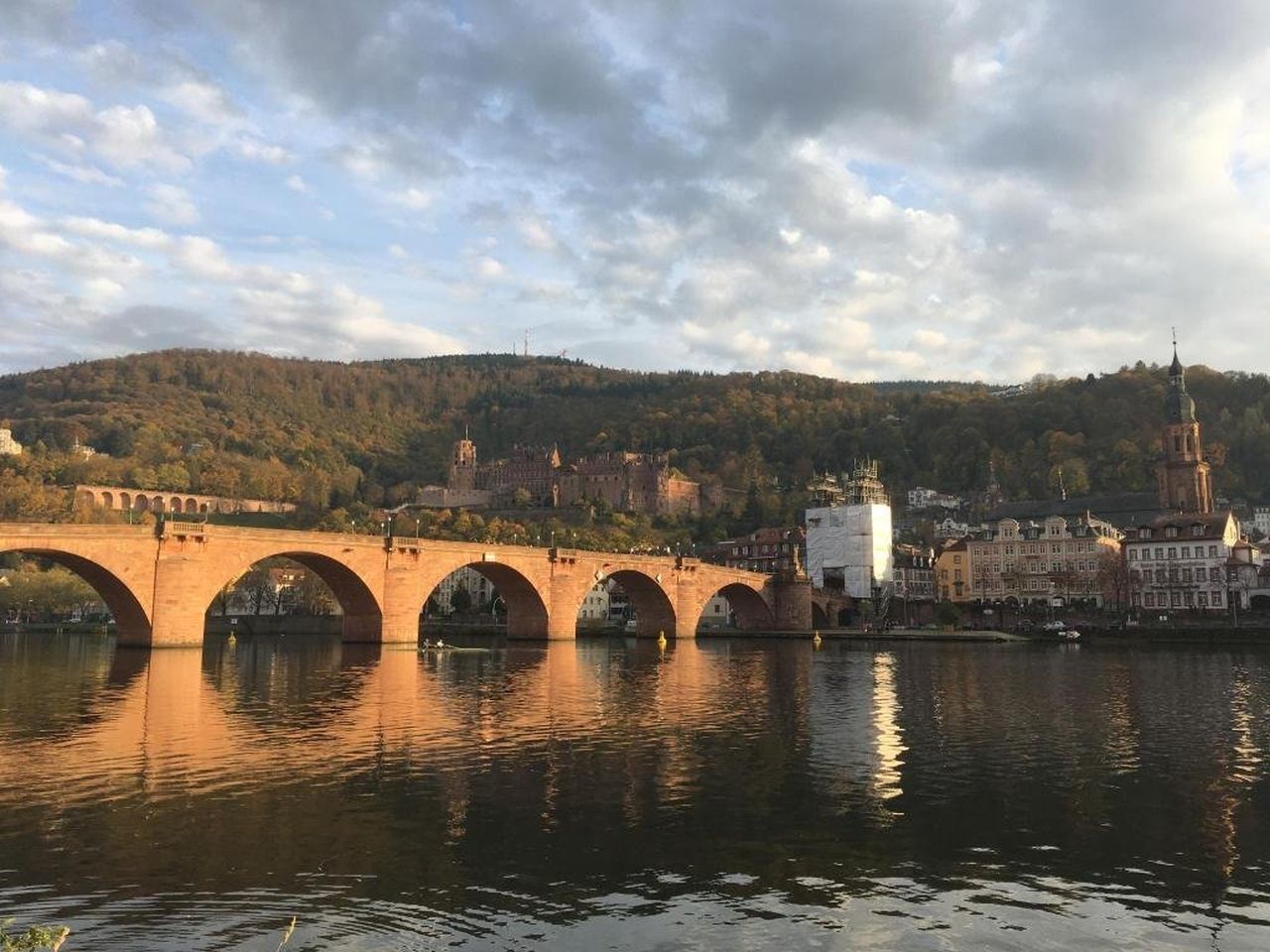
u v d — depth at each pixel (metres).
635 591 165.00
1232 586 167.25
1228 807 30.30
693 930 19.97
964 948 19.23
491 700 57.97
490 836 26.36
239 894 21.61
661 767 36.22
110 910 20.56
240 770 34.88
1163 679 75.44
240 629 173.88
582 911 20.97
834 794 31.73
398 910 20.81
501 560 132.12
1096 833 27.31
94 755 37.75
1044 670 85.75
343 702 56.16
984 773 35.56
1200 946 19.42
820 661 99.75
